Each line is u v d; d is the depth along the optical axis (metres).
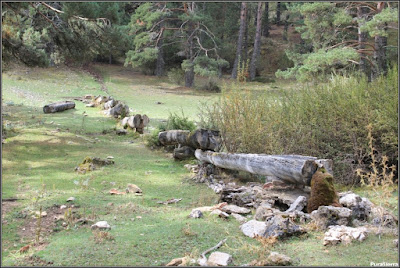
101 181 7.22
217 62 29.50
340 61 14.84
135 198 6.22
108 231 4.64
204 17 30.02
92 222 5.00
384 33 15.27
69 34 14.26
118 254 3.95
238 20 39.94
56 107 15.84
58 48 15.18
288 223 4.43
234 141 7.56
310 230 4.55
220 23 40.31
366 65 18.41
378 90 7.68
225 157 7.10
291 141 7.62
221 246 4.15
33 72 26.98
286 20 42.06
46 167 8.14
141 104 21.09
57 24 14.38
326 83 9.16
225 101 8.02
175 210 5.62
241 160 6.64
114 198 6.15
